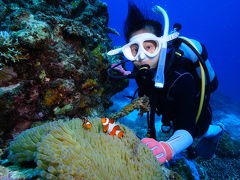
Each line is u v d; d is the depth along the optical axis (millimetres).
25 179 1327
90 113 2666
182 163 3568
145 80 2312
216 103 12570
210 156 4078
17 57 1939
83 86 2543
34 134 1568
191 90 2051
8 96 1894
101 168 1212
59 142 1323
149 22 2318
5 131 1975
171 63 2152
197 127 2750
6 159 1670
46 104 2145
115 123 1678
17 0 3248
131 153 1466
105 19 5320
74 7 3900
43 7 3283
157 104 2490
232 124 9281
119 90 3799
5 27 2674
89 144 1366
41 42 1931
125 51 2395
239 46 72188
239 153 5395
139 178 1296
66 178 1016
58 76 2213
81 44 2621
